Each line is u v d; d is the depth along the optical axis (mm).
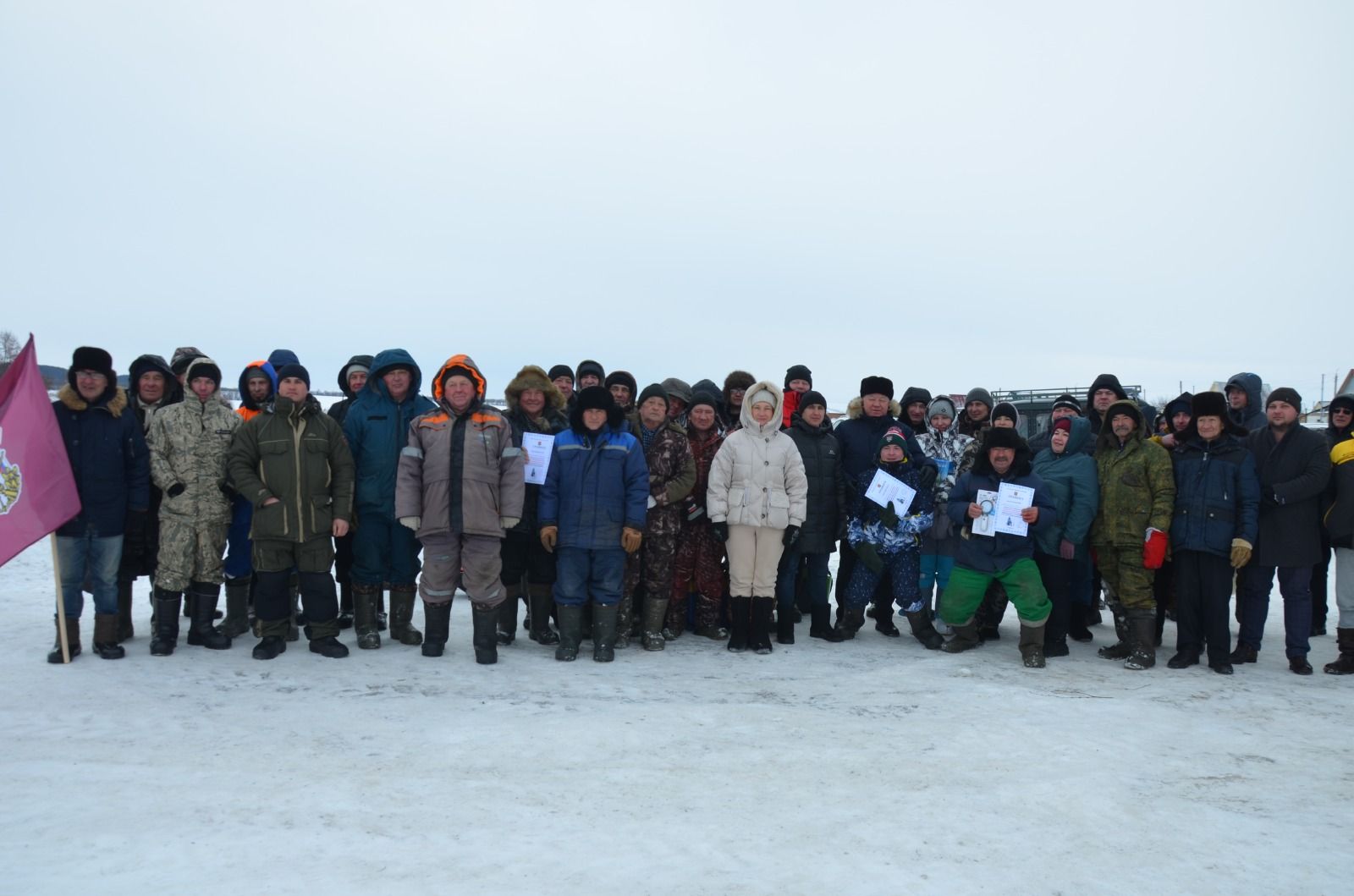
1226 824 3686
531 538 6953
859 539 7273
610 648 6441
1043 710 5312
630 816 3631
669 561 6828
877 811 3732
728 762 4297
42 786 3828
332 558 6402
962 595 6824
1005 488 6699
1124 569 6695
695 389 8250
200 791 3801
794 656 6750
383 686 5527
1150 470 6680
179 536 6254
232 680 5590
